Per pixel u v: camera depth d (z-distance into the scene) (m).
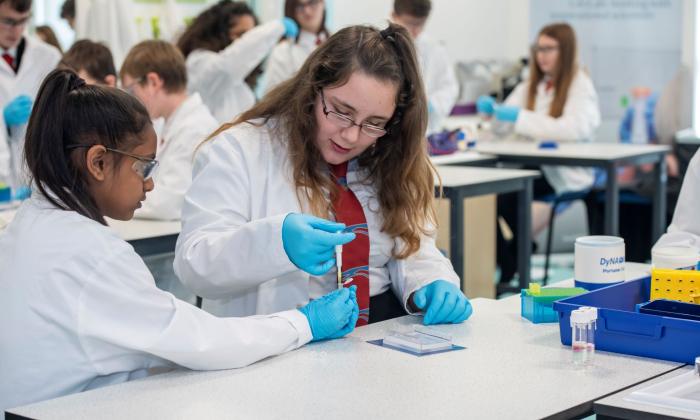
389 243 1.96
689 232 2.12
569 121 4.94
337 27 5.83
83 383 1.42
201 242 1.73
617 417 1.24
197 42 4.43
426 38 5.36
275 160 1.85
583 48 6.20
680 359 1.46
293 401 1.29
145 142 1.48
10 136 3.58
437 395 1.31
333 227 1.67
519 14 6.85
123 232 2.75
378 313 1.96
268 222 1.66
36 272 1.39
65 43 4.86
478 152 4.59
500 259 4.88
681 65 5.95
